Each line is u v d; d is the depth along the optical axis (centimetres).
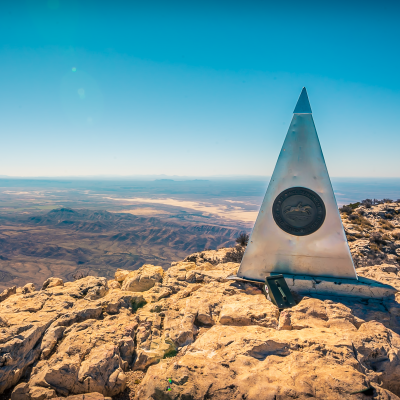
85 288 946
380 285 855
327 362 526
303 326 686
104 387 551
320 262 930
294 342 586
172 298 888
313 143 933
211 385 483
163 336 709
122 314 794
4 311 766
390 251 2048
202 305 812
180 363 545
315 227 930
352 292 866
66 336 675
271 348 577
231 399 456
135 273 1155
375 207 3105
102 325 723
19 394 529
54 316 741
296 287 903
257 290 919
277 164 954
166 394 479
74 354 602
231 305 792
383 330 660
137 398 529
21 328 651
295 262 945
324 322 704
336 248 919
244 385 477
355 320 715
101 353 602
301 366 515
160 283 1021
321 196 926
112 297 856
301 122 939
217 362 544
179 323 743
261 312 748
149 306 842
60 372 552
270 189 959
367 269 1127
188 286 981
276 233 957
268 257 963
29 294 887
